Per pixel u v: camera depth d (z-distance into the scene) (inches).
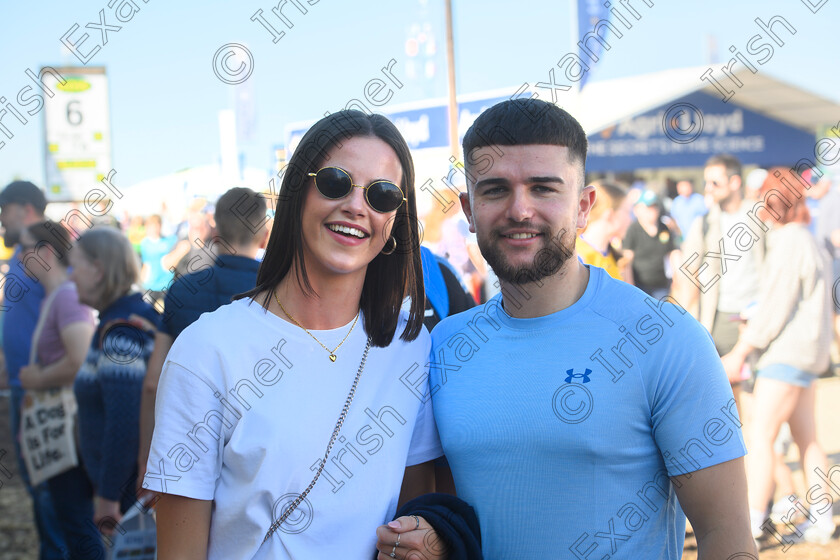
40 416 136.6
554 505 60.4
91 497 139.0
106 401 121.6
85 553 136.9
